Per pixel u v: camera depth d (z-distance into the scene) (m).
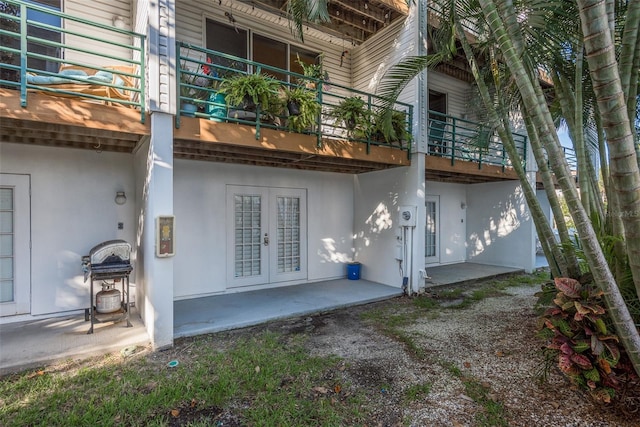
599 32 1.83
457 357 3.59
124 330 4.04
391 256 6.64
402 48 6.36
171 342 3.79
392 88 5.07
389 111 5.18
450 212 9.36
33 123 3.43
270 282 6.46
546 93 6.47
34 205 4.42
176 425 2.44
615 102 1.88
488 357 3.58
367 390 2.94
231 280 6.02
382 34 6.81
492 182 9.12
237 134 4.23
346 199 7.51
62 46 3.21
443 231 9.19
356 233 7.56
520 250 8.49
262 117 4.63
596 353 2.47
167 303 3.77
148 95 3.64
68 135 3.96
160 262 3.74
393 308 5.43
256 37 6.52
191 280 5.61
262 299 5.57
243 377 3.11
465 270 8.25
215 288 5.84
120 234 4.96
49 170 4.52
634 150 1.92
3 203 4.26
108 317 4.13
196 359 3.48
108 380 3.04
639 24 2.60
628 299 2.76
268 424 2.44
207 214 5.76
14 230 4.31
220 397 2.76
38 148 4.45
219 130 4.12
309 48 7.13
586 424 2.46
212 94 4.48
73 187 4.66
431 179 8.55
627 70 2.54
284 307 5.12
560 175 2.40
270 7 6.13
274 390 2.91
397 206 6.52
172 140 3.79
